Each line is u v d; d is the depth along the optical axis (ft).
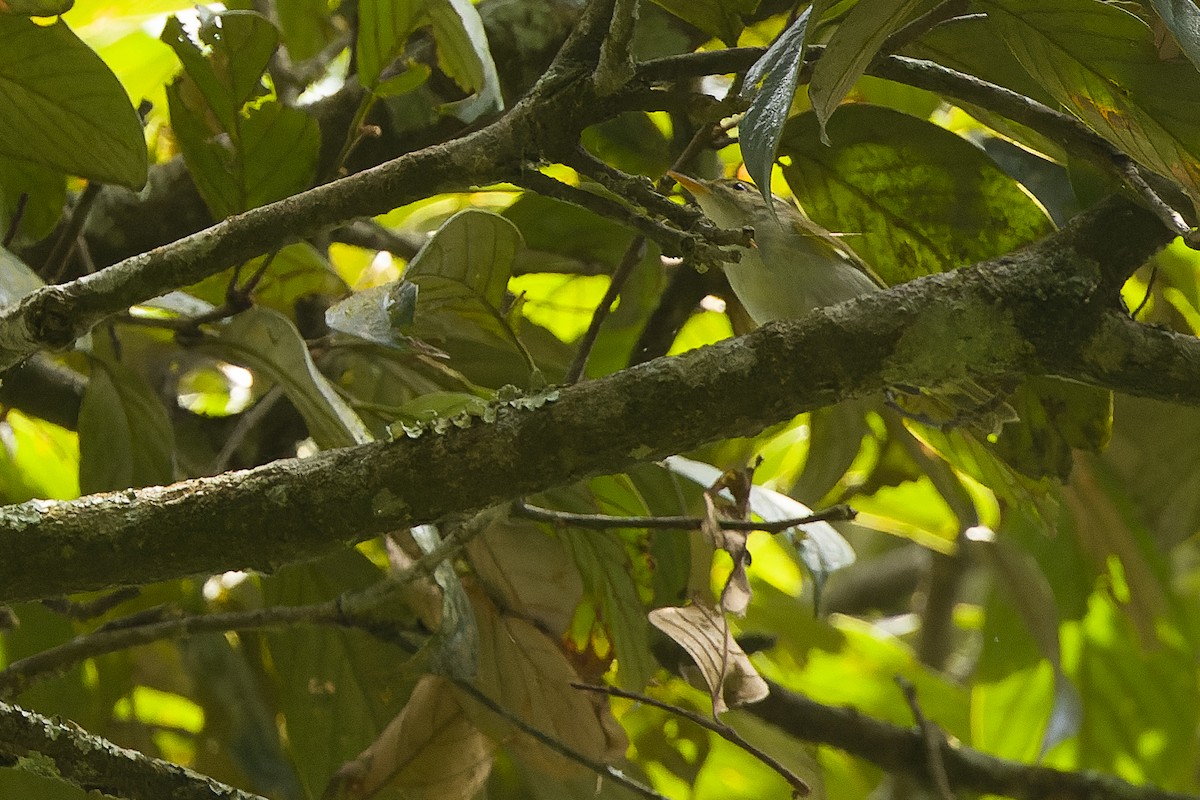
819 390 10.28
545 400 10.43
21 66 12.42
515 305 17.28
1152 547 24.43
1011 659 27.45
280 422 20.06
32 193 15.07
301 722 17.40
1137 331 10.57
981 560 25.40
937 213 14.15
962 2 10.53
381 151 17.78
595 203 10.47
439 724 15.65
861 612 39.19
